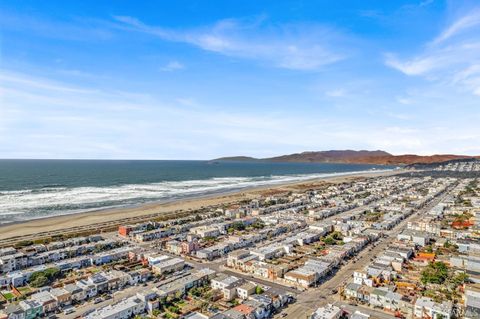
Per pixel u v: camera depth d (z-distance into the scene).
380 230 197.25
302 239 170.00
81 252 150.62
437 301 98.75
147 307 97.12
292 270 126.19
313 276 117.88
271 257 146.38
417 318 93.44
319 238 181.50
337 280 121.31
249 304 95.94
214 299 104.38
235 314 89.50
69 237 174.38
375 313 96.88
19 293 107.12
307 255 150.62
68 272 127.31
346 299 105.50
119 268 131.75
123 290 111.50
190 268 134.38
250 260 136.00
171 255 150.62
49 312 95.69
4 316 88.31
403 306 96.62
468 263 130.75
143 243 169.00
